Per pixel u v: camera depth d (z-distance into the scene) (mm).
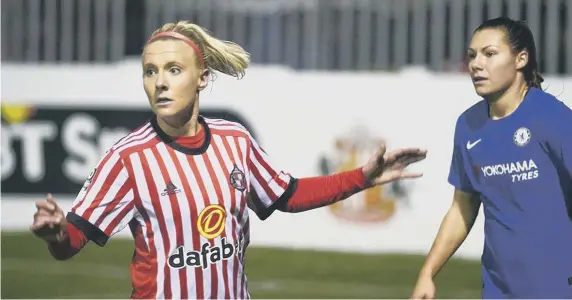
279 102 36062
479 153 14977
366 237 35125
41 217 11758
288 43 38125
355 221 35156
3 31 39094
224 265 12766
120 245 35969
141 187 12609
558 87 34719
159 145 12781
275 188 13695
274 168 13703
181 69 12742
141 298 12797
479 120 15055
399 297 28625
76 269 32438
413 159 14047
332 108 35969
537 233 14547
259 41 38219
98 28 39094
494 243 14930
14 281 30641
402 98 35656
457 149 15398
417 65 37844
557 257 14516
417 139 35500
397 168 14117
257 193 13719
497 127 14820
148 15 38812
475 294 29266
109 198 12562
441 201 35062
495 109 14922
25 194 37125
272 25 38156
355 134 35844
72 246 12383
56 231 11891
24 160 37094
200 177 12727
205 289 12695
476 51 14891
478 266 33125
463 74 36969
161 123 12883
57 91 37000
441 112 35469
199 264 12664
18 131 37062
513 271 14750
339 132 35906
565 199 14547
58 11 39094
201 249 12664
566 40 36875
